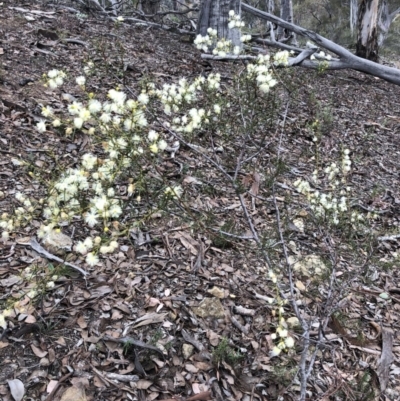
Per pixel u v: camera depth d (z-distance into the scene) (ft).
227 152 12.16
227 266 9.61
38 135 12.25
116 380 6.91
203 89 8.36
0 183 10.18
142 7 35.42
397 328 9.29
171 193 6.24
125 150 5.69
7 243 8.83
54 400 6.44
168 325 7.93
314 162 15.12
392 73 27.04
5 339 7.13
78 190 5.64
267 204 11.86
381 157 17.71
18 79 14.71
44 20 21.99
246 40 9.40
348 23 87.81
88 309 7.93
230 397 7.06
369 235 10.12
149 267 9.13
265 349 7.97
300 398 6.50
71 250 8.89
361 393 7.23
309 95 19.75
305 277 9.70
